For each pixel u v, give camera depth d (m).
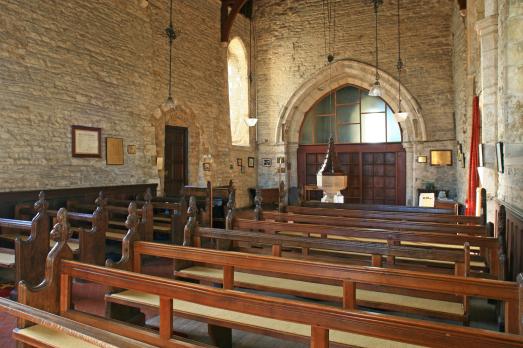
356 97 12.50
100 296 4.41
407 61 11.42
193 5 10.47
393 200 12.04
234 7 11.60
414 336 1.66
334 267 2.59
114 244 6.82
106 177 7.82
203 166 10.80
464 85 9.09
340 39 12.18
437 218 5.63
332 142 8.62
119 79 8.16
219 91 11.62
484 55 5.59
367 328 1.75
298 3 12.72
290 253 4.19
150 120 9.00
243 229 4.76
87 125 7.43
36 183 6.46
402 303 2.94
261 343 3.04
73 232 6.17
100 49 7.70
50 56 6.71
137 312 3.31
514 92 4.21
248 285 3.41
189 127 10.39
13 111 6.12
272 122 13.10
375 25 11.75
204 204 8.18
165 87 9.48
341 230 4.26
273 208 12.51
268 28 13.14
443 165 11.05
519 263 3.78
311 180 13.17
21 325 2.37
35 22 6.45
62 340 2.23
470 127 8.08
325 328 1.84
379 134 12.22
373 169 12.33
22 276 4.16
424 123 11.23
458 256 2.95
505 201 4.66
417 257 3.08
